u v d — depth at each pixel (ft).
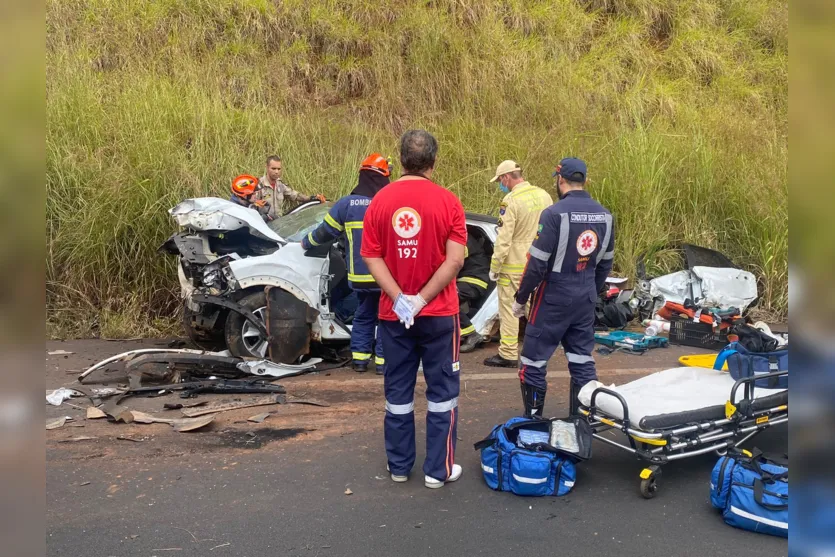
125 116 26.81
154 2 36.06
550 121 33.78
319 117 32.60
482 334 21.01
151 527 10.30
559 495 11.50
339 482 11.96
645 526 10.50
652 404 11.80
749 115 37.58
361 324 18.37
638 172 28.30
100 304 23.36
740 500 10.28
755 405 12.02
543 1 42.27
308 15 37.83
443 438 11.66
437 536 10.14
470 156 30.71
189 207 17.95
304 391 16.89
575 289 13.20
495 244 18.60
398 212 10.84
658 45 43.24
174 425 14.33
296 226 20.26
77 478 11.94
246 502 11.16
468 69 35.37
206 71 32.94
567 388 17.60
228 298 17.75
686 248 25.02
